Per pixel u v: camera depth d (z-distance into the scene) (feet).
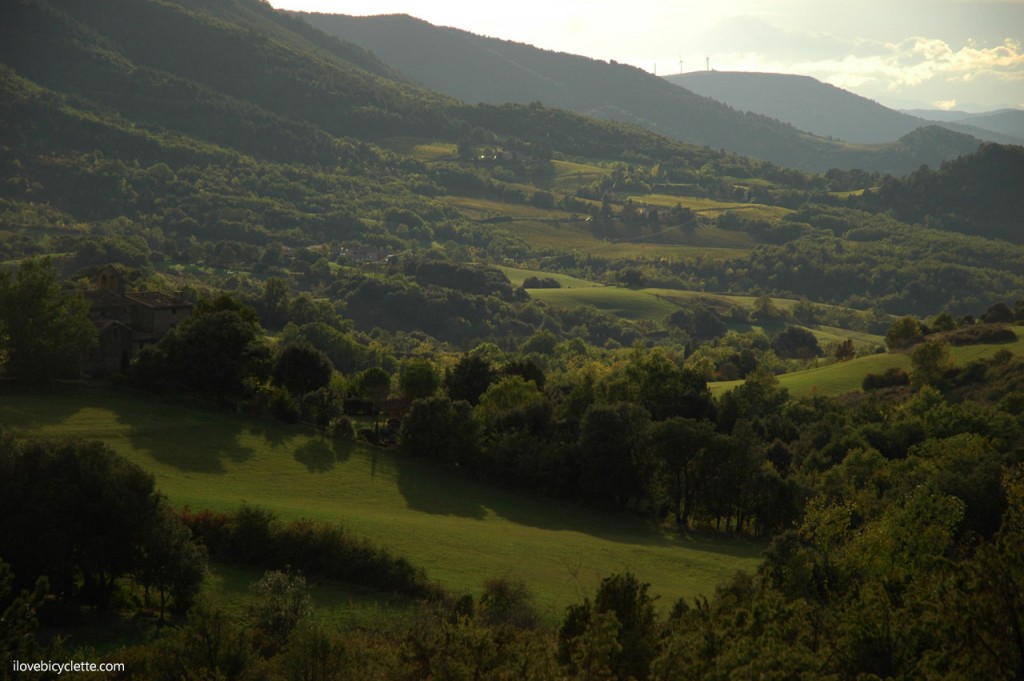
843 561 179.83
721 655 109.40
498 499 300.61
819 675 108.99
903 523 180.34
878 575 169.17
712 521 317.63
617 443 305.94
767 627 119.96
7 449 172.24
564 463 311.27
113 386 329.72
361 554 197.57
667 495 309.63
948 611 106.93
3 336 314.55
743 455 298.56
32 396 307.78
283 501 251.60
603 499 310.86
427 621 138.21
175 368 332.80
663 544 269.03
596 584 214.90
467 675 113.39
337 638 127.54
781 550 180.65
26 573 162.09
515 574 214.69
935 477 239.50
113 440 277.44
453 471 321.32
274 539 199.52
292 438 316.60
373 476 296.92
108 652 144.36
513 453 317.83
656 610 190.90
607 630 114.42
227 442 298.15
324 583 193.16
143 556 167.43
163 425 299.79
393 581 192.75
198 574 171.22
